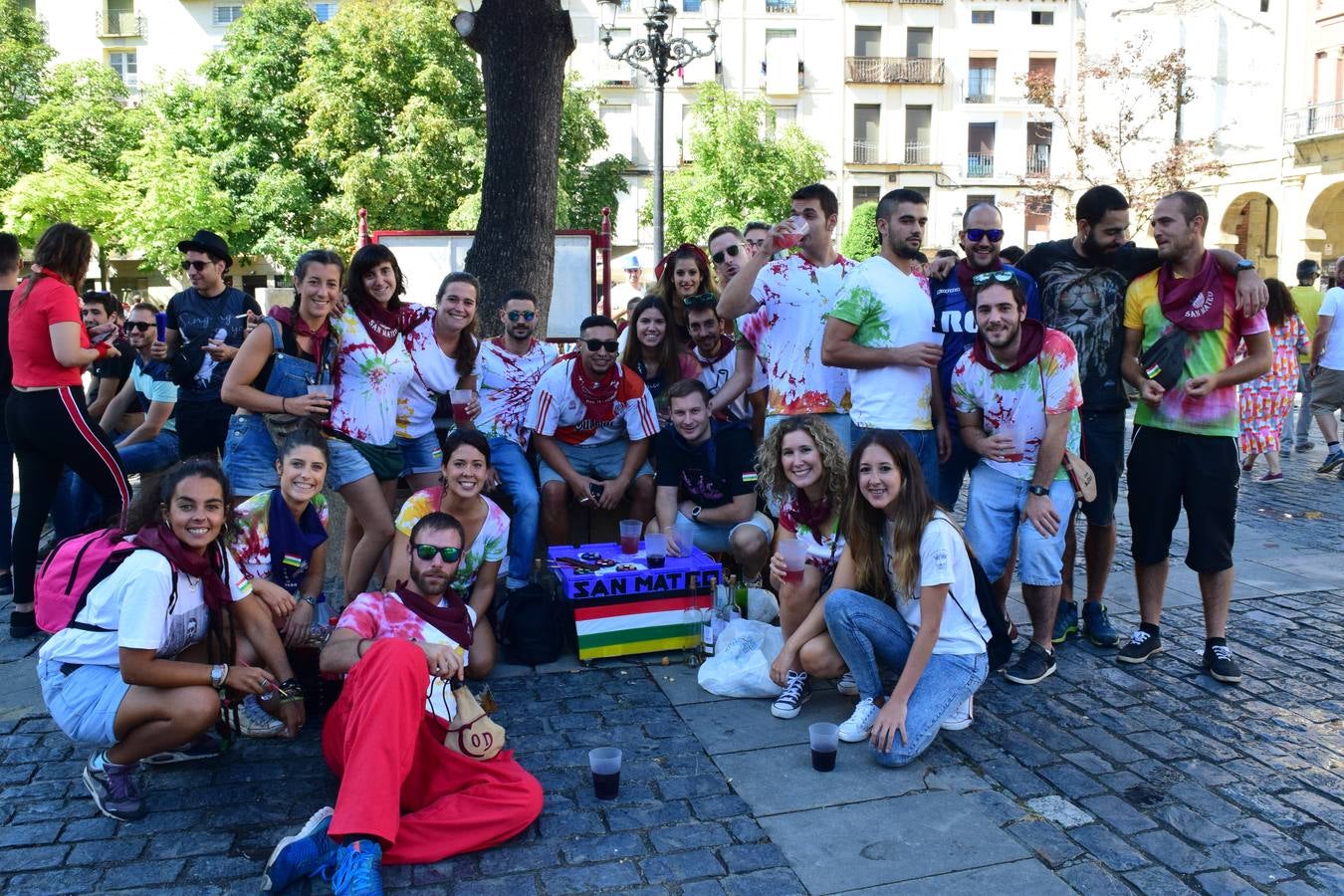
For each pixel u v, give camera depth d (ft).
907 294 14.43
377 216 75.46
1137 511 14.89
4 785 11.17
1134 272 15.12
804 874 9.37
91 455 15.81
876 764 11.67
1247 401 29.35
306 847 9.15
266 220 82.23
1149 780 11.23
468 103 78.13
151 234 82.17
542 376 16.87
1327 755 11.84
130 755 10.30
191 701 10.19
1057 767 11.55
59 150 89.76
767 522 16.39
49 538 21.71
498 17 21.99
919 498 12.07
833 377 16.01
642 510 17.75
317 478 12.67
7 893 9.05
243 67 82.94
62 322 15.20
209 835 10.09
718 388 18.33
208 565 10.80
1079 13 117.50
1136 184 86.17
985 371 14.02
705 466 16.47
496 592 15.90
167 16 119.65
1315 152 81.92
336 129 76.13
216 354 15.81
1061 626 15.83
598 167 82.89
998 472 14.26
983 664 12.17
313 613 13.12
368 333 14.30
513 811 9.93
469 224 69.41
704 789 11.03
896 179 120.47
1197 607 17.60
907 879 9.28
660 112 39.01
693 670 14.73
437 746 10.19
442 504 13.51
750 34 118.62
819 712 13.20
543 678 14.38
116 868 9.50
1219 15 92.22
